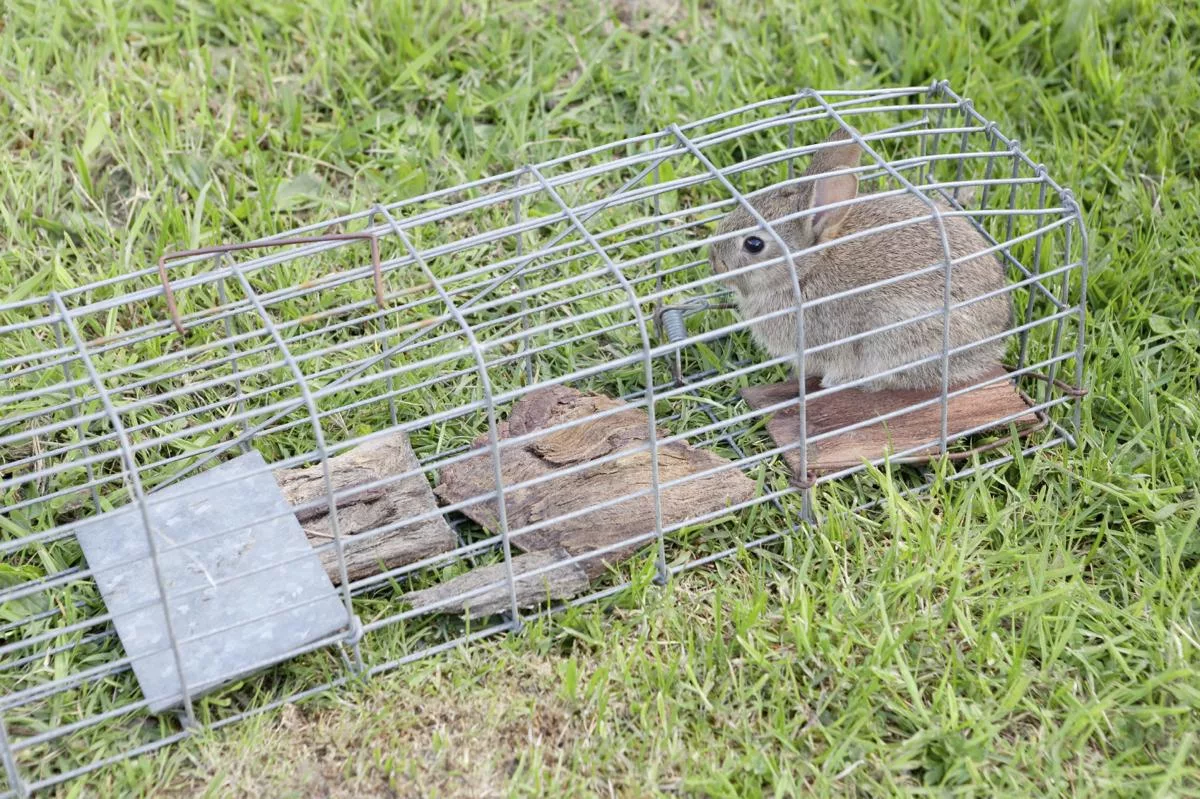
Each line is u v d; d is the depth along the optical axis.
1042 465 1.29
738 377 1.36
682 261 1.43
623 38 1.56
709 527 1.27
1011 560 1.24
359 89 1.49
